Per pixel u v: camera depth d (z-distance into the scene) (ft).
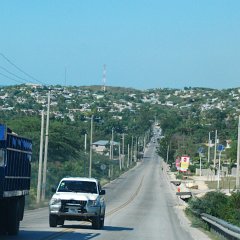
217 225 146.51
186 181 513.04
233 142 648.38
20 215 128.57
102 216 156.76
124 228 162.09
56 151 447.01
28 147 132.05
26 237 121.39
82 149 567.18
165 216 233.14
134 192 434.71
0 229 123.54
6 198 115.75
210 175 567.59
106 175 597.52
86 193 153.28
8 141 110.73
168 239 135.64
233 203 213.46
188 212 242.99
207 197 224.53
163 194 420.77
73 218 149.48
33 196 303.89
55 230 141.69
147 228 167.02
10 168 113.39
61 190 154.81
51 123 465.06
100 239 124.16
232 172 572.51
